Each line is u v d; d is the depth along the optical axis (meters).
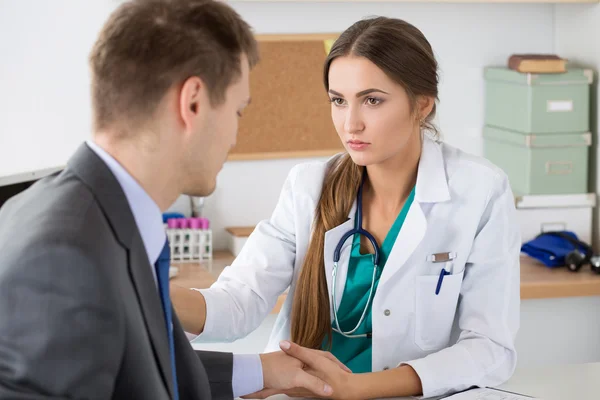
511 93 3.50
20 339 0.94
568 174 3.48
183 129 1.14
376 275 1.87
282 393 1.63
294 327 1.91
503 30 3.68
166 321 1.21
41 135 3.36
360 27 1.75
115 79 1.11
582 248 3.34
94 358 0.96
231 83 1.17
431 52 1.80
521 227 3.46
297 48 3.50
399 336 1.85
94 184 1.08
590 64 3.53
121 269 1.04
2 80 3.31
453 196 1.86
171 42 1.11
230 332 1.82
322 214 1.90
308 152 3.56
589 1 3.42
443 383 1.68
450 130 3.68
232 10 1.19
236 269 1.95
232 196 3.54
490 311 1.82
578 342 3.30
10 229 1.02
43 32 3.31
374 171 1.88
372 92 1.72
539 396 1.67
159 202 1.17
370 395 1.66
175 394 1.24
